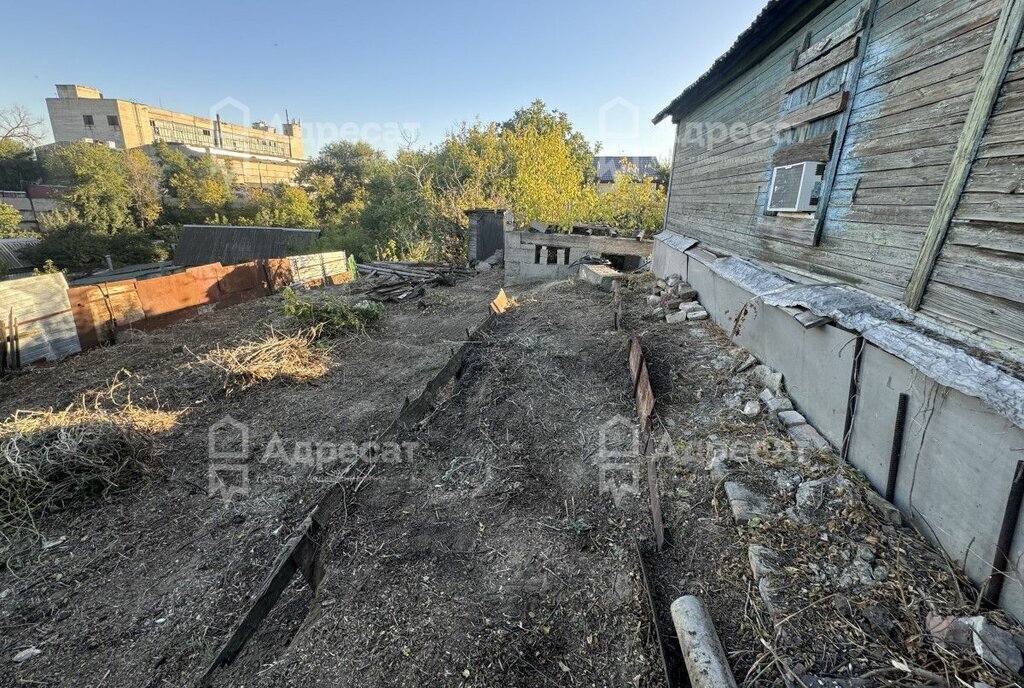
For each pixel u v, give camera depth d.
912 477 2.50
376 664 2.24
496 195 20.47
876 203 3.14
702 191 6.91
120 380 5.32
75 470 3.46
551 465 3.63
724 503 2.87
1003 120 2.20
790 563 2.39
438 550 2.93
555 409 4.37
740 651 2.03
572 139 31.20
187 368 5.66
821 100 3.79
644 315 6.41
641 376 4.25
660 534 2.73
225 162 46.19
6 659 2.30
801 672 1.90
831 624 2.07
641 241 10.52
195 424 4.58
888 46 3.06
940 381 2.15
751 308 4.44
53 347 5.91
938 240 2.58
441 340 7.08
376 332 7.50
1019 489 1.88
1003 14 2.19
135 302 7.08
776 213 4.51
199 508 3.42
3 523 3.13
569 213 17.91
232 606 2.61
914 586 2.17
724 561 2.51
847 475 2.85
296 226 38.50
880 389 2.71
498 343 6.03
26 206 34.16
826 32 3.85
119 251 31.11
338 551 2.95
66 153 33.59
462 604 2.55
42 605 2.62
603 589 2.54
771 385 3.88
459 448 3.98
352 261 12.29
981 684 1.73
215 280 8.67
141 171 36.41
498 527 3.09
